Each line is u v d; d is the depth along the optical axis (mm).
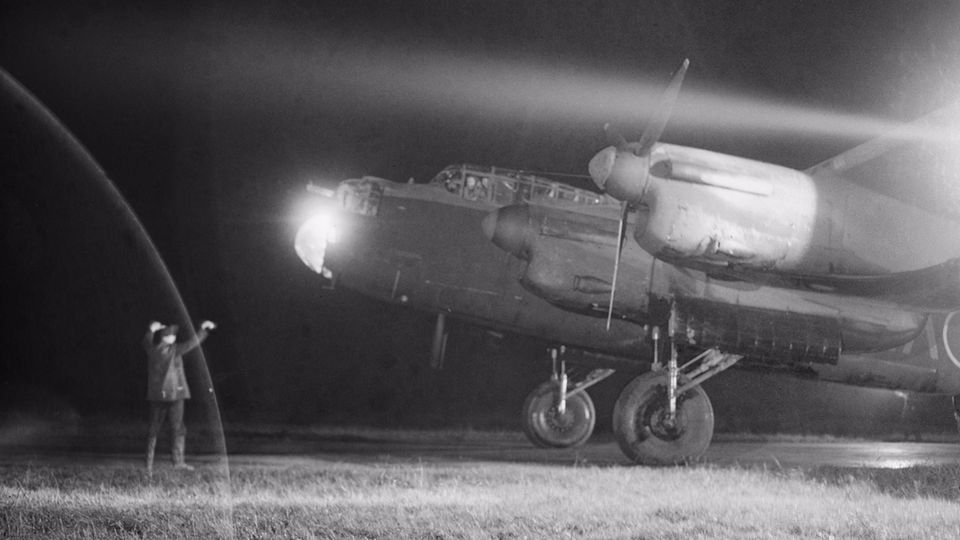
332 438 25203
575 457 19969
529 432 22578
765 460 19219
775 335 17719
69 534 9852
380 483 14203
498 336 22844
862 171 17266
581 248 18812
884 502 12492
